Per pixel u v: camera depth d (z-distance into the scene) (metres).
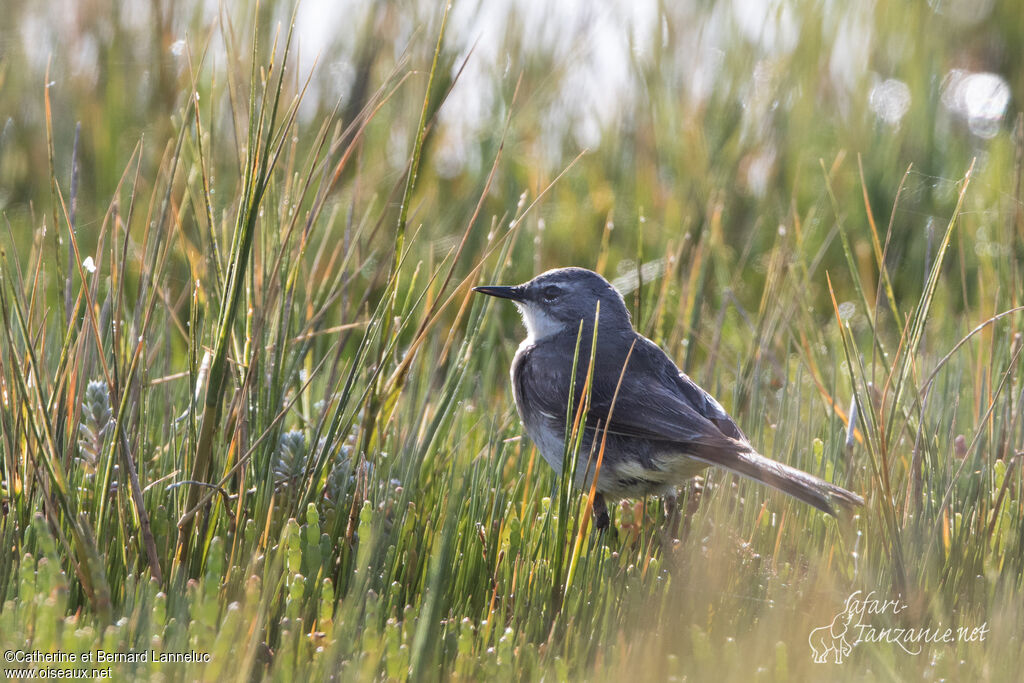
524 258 14.39
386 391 8.84
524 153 15.91
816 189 15.93
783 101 16.58
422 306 12.89
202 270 9.81
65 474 7.23
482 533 8.14
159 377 9.75
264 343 8.05
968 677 6.95
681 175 15.95
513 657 6.81
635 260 15.13
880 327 14.11
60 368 7.74
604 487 9.84
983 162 16.16
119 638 6.31
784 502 9.20
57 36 15.90
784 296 13.07
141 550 7.48
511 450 10.38
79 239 13.95
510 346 12.82
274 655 6.69
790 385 11.33
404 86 15.57
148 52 15.77
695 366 12.74
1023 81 17.25
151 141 15.02
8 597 6.85
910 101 16.73
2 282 7.66
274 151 7.68
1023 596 7.50
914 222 15.27
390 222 14.02
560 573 7.50
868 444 8.23
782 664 6.63
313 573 7.16
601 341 10.26
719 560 7.97
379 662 6.47
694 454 8.92
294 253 8.66
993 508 8.48
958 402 10.06
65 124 15.50
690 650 7.24
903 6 17.34
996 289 11.41
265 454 7.90
